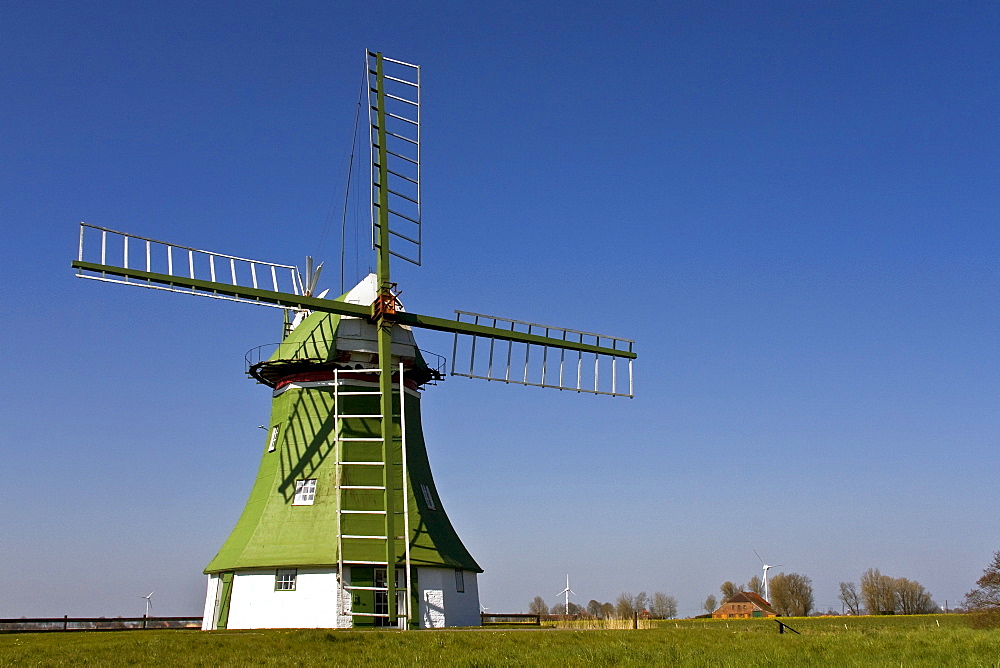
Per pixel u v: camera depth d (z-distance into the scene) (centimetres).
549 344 4756
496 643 3058
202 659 2586
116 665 2441
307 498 4450
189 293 4109
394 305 4466
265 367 4706
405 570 4256
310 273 5100
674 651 2750
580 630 3775
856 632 3750
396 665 2430
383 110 4700
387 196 4616
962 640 3030
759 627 4456
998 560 5753
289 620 4181
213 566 4584
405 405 4747
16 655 2600
